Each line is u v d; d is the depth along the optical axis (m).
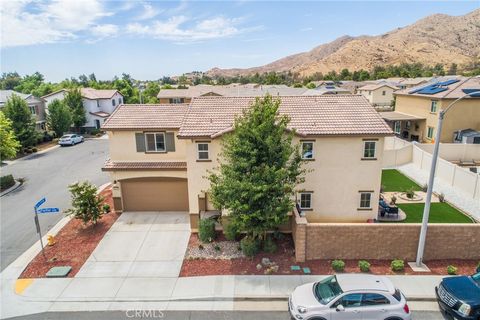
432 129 37.75
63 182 28.95
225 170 15.26
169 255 16.47
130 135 21.14
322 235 15.33
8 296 13.63
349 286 11.23
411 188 24.58
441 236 15.20
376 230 15.23
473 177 23.36
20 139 39.69
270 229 17.86
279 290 13.47
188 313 12.30
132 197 21.77
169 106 22.95
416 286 13.52
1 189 27.06
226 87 73.25
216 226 18.61
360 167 18.39
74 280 14.59
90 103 55.22
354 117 18.91
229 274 14.70
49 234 19.14
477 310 10.96
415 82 76.94
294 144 17.81
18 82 110.38
